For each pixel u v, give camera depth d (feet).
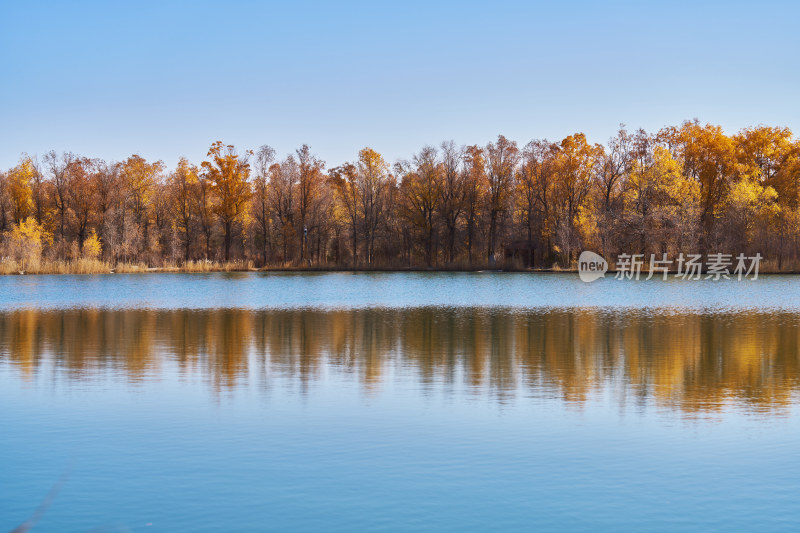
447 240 364.38
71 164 353.72
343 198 394.32
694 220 294.66
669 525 36.52
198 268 343.87
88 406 60.39
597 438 50.65
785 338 102.37
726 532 35.70
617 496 40.14
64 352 90.12
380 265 365.81
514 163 349.61
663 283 247.70
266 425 54.24
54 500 39.96
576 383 69.92
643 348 93.15
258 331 112.88
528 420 55.62
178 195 378.32
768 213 290.97
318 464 45.34
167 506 39.06
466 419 55.88
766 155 338.34
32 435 51.83
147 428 53.52
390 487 41.55
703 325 119.85
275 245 395.55
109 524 36.88
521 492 40.75
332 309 155.63
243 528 36.37
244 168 370.32
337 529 36.22
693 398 63.21
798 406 60.08
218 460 46.19
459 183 352.90
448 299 183.83
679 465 45.01
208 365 80.28
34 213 360.07
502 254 365.20
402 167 361.51
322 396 64.08
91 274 309.01
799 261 290.76
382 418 56.24
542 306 161.68
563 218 334.85
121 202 349.61
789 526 36.32
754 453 47.32
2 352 90.22
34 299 186.70
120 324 123.65
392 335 107.55
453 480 42.55
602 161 327.26
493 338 103.65
